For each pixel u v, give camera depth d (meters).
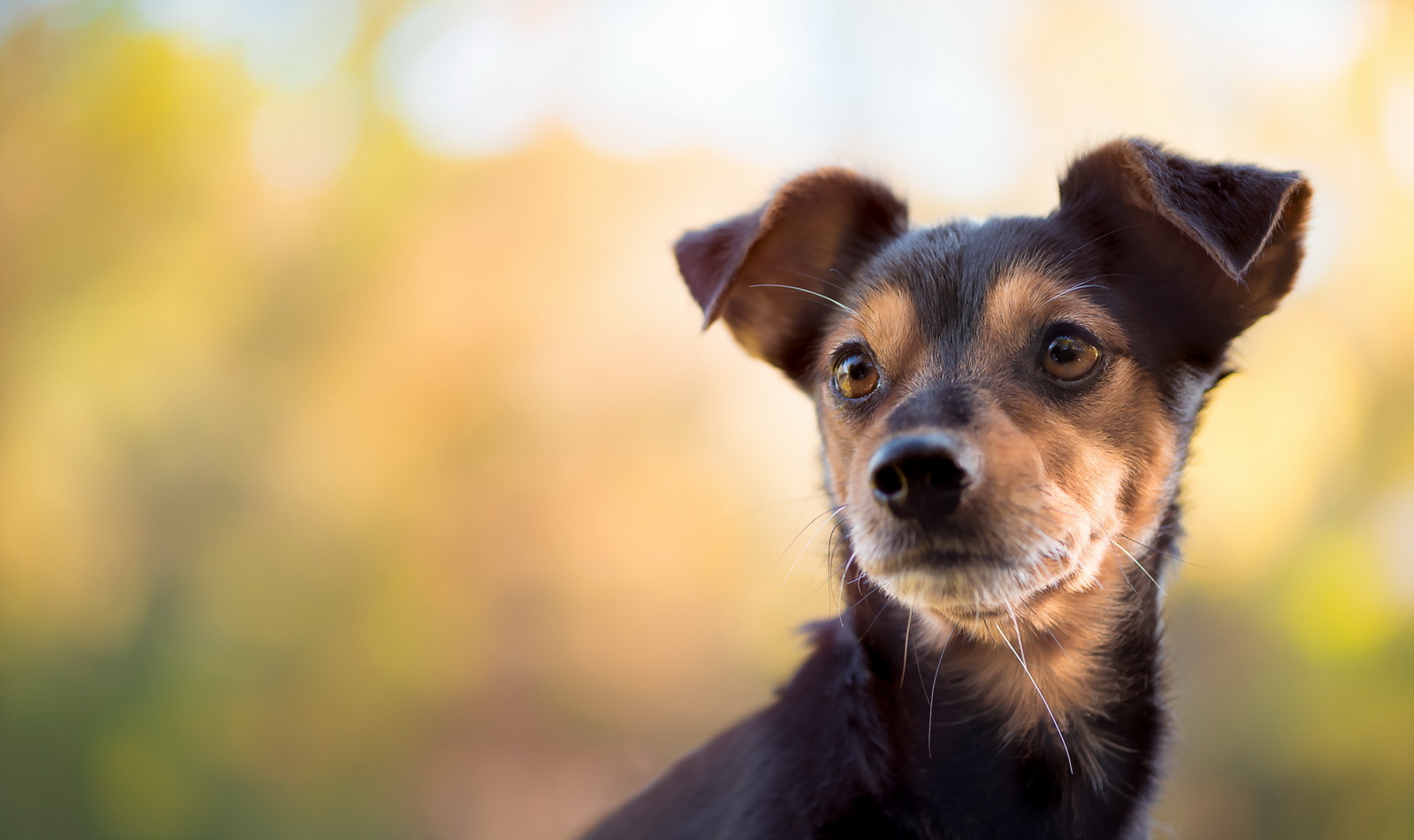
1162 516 0.74
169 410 2.07
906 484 0.69
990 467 0.69
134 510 2.01
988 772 0.73
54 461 1.96
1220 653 1.63
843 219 0.80
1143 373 0.73
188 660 1.95
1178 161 0.73
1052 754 0.73
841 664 0.74
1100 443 0.72
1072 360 0.72
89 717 1.84
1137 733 0.74
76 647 1.91
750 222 0.78
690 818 0.74
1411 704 1.49
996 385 0.72
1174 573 0.75
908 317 0.74
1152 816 0.74
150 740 1.86
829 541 0.76
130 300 2.09
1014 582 0.69
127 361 2.06
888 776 0.72
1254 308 0.75
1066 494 0.71
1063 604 0.73
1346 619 1.55
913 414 0.70
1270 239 0.73
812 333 0.80
